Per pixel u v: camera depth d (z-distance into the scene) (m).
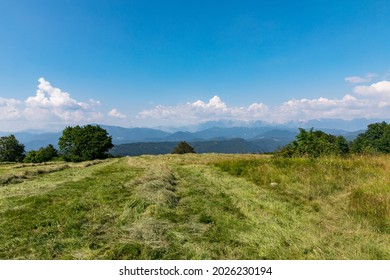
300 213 6.98
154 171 13.61
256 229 5.89
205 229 5.96
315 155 15.86
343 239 5.40
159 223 6.22
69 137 65.31
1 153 79.88
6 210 7.78
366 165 11.89
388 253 4.91
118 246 5.14
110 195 9.00
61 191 10.05
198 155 37.91
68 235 5.79
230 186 10.21
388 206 6.78
